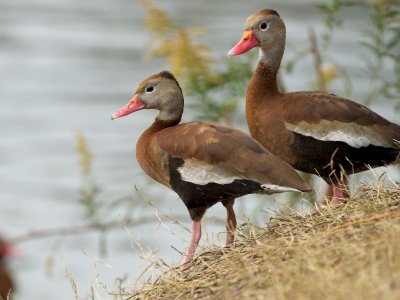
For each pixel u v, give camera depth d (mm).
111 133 29078
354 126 11461
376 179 10688
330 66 15398
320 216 9750
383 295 7246
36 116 31172
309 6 37969
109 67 34875
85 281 20078
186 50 14398
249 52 14422
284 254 8750
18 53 37125
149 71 34094
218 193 10734
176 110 11930
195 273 9602
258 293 8227
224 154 10625
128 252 20906
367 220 8891
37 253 21719
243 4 39344
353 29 32312
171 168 11086
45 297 19625
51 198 24844
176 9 38562
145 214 21422
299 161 11820
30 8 43375
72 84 33469
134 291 9945
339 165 11594
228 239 10703
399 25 14492
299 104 11711
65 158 27672
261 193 10555
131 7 43125
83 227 15164
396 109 14930
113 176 24719
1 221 23406
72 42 37875
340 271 7914
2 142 28984
